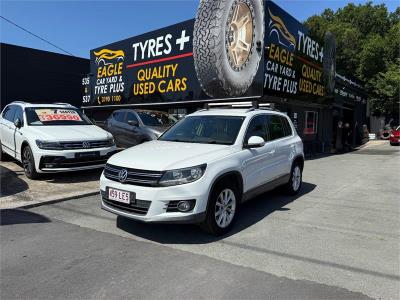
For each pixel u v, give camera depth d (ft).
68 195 23.43
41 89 74.74
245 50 42.09
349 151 68.28
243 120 19.89
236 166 17.47
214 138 19.27
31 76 73.20
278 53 43.78
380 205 23.32
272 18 42.01
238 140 18.69
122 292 11.62
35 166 26.81
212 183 15.89
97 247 15.34
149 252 14.85
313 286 12.14
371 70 96.99
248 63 41.93
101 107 64.85
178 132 20.95
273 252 15.01
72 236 16.63
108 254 14.62
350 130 83.30
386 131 97.86
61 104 34.27
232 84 43.62
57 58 77.00
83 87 69.97
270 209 21.89
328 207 22.63
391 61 94.94
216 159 16.58
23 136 28.43
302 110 56.95
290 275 12.94
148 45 54.13
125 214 15.92
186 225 18.26
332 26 103.30
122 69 59.47
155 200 15.06
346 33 100.32
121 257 14.33
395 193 27.12
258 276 12.82
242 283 12.28
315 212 21.36
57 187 25.77
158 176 15.25
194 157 16.22
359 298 11.39
